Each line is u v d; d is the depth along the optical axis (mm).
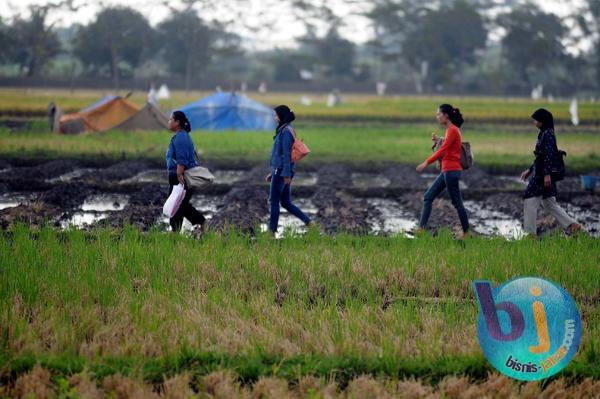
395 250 44531
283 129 49250
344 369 27484
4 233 48250
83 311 31328
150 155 97000
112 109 133125
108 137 119188
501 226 60219
